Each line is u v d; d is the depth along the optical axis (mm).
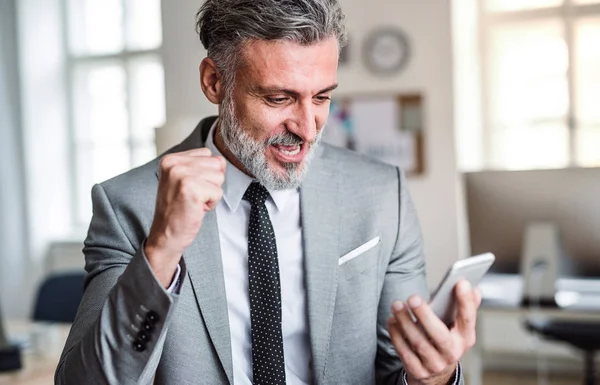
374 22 5164
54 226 6426
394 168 1470
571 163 5008
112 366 1068
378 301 1385
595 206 2934
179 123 4129
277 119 1192
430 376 1108
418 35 5051
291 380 1327
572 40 4957
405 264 1422
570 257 3010
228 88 1229
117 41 6312
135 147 6285
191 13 5703
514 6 5113
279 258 1343
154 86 6188
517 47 5121
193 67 5715
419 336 1076
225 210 1354
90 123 6438
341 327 1329
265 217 1330
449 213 5023
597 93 4926
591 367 3666
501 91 5180
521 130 5141
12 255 6348
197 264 1283
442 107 5020
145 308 1046
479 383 3375
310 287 1311
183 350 1255
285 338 1332
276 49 1153
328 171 1395
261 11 1146
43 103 6414
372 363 1353
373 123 5188
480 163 5246
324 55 1167
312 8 1144
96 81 6406
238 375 1305
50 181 6426
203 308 1269
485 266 1193
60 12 6445
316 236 1334
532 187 3047
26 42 6355
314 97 1198
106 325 1071
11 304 6336
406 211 1437
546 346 4812
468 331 1088
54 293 3502
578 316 3029
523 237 3086
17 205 6348
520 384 4598
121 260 1274
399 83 5113
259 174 1237
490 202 3139
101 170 6422
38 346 2869
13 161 6340
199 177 1031
